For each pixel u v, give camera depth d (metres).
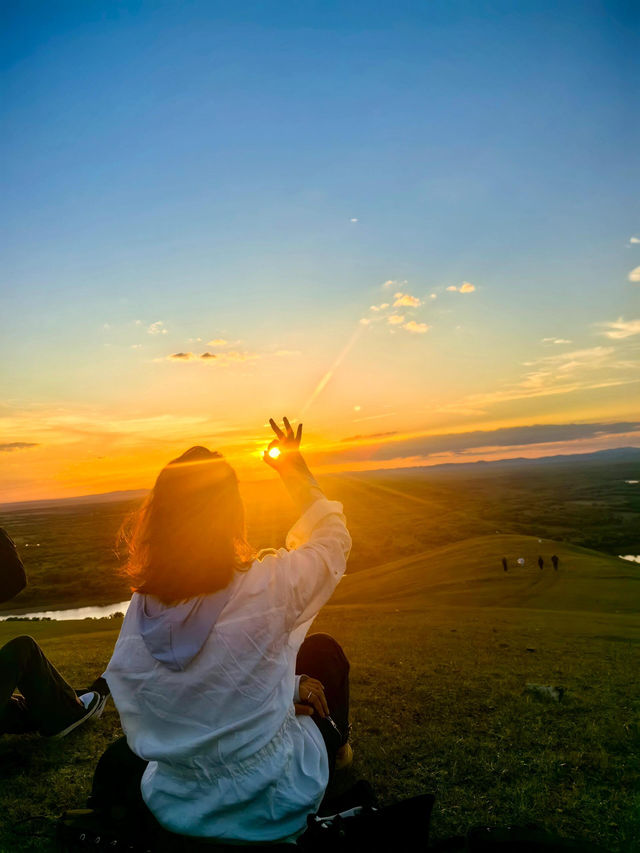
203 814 1.41
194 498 1.37
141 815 1.62
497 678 4.83
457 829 1.97
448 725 3.09
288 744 1.49
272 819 1.44
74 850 1.67
